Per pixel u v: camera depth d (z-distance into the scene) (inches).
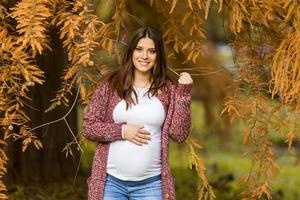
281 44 211.9
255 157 227.3
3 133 229.8
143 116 189.8
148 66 193.2
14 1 208.8
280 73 207.6
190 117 194.9
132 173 189.5
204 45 250.1
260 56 232.2
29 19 180.9
